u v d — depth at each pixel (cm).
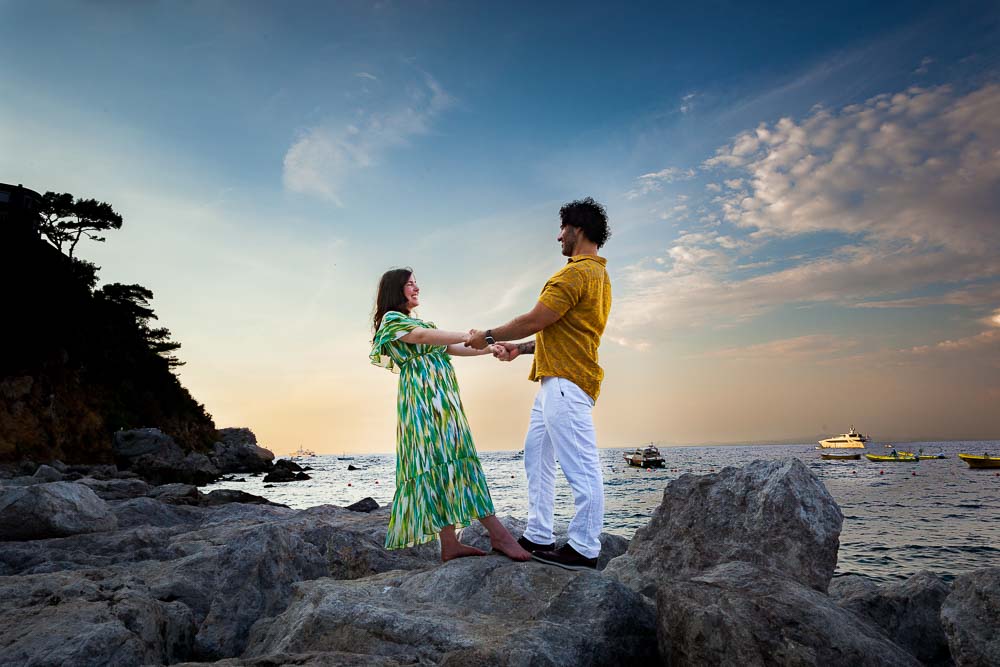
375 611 306
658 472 7094
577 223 390
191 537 733
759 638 270
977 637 287
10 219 5025
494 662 257
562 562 354
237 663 267
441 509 359
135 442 4416
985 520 2231
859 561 1448
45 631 304
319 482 5647
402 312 396
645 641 315
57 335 4409
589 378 364
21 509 702
